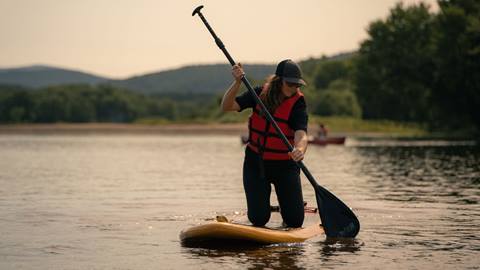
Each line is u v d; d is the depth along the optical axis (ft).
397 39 198.39
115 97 485.56
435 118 224.53
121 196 43.16
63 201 40.47
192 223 31.71
